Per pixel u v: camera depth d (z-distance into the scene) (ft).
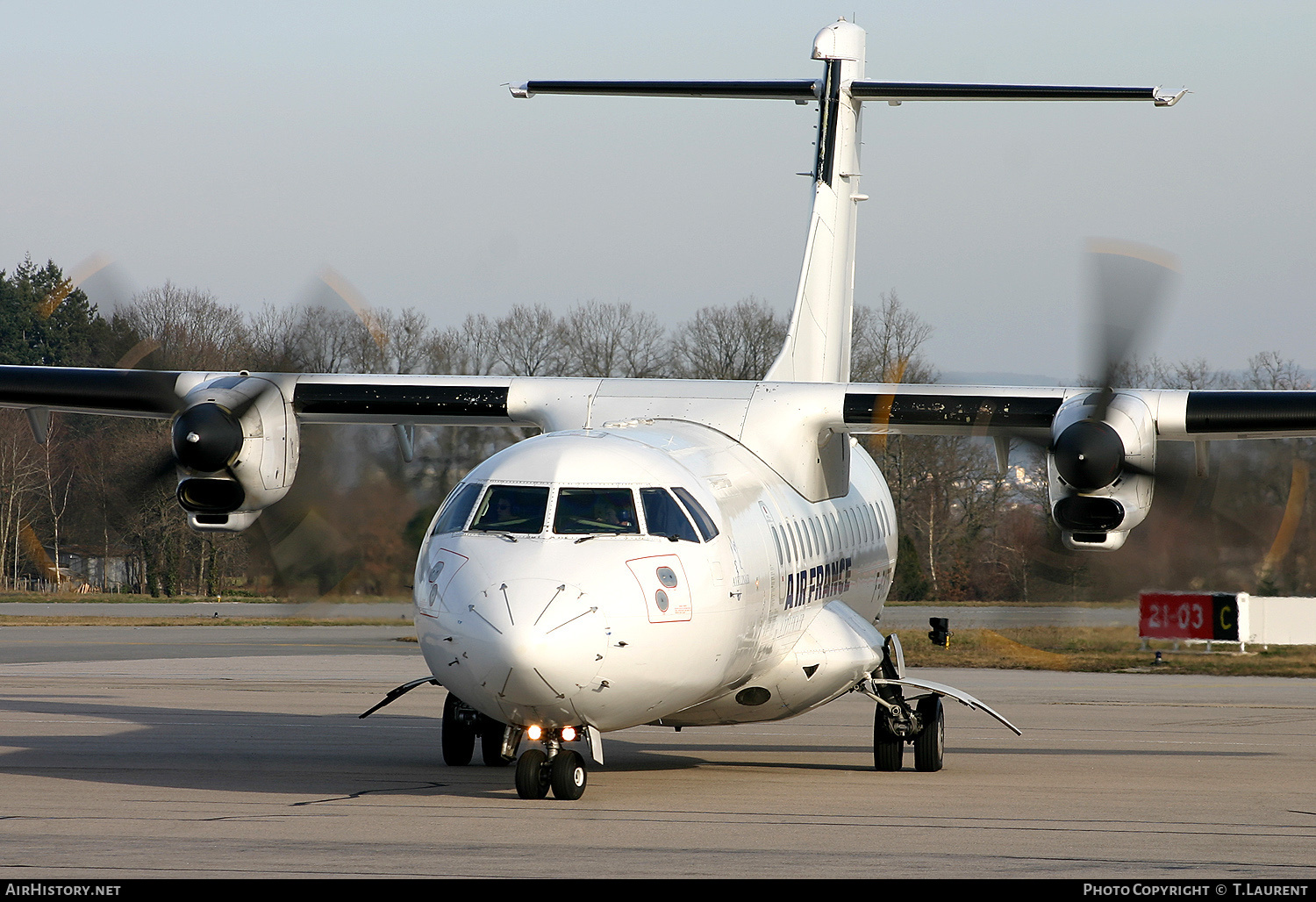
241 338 226.79
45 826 112.88
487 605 122.42
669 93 209.15
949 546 626.23
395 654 408.26
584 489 134.51
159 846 103.60
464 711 162.30
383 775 153.79
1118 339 168.76
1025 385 175.11
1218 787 151.43
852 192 219.20
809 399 173.17
